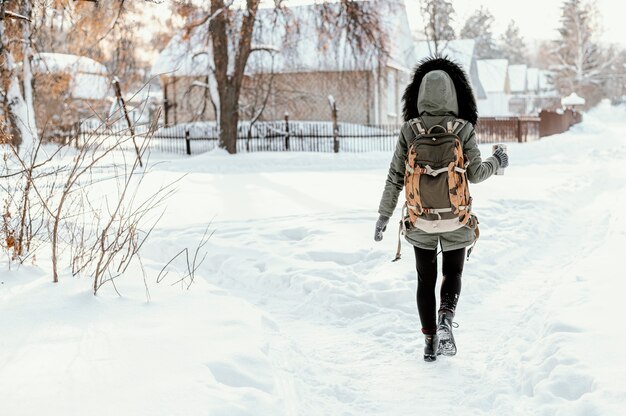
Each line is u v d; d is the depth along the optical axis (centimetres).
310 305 586
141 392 322
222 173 1950
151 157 2453
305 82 3300
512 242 795
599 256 639
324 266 672
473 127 471
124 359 362
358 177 1680
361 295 587
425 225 445
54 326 408
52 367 347
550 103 8219
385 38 2638
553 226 932
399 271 650
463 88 482
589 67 7919
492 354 462
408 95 493
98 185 1398
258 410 326
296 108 3225
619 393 328
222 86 2516
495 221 906
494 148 481
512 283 654
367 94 3197
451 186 434
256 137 2734
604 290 516
